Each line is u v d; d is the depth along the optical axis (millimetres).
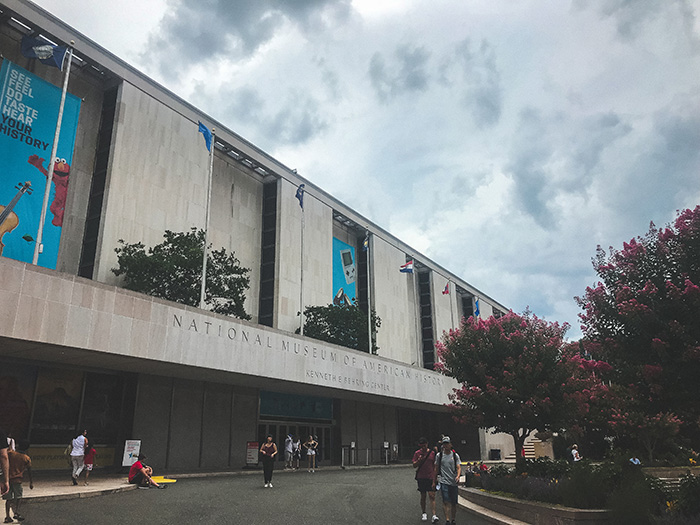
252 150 38906
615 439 27672
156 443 24328
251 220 39781
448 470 11125
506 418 19391
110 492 14680
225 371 23672
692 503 9523
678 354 10391
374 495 16109
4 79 25703
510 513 12523
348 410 38188
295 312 39656
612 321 11602
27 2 26359
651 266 11320
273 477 21969
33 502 12266
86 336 18188
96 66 29688
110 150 29281
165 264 26641
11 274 16422
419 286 60719
